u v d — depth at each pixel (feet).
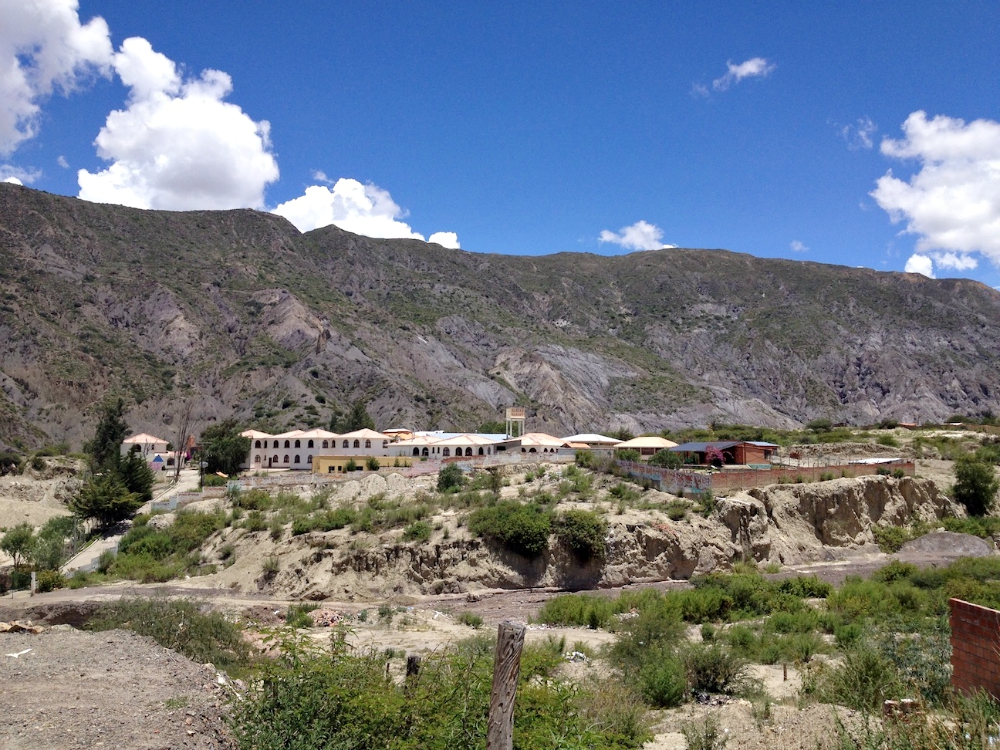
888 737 35.70
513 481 186.29
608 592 129.18
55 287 551.59
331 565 136.77
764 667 73.82
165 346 545.03
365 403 487.20
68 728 36.65
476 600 127.95
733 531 145.69
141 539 176.35
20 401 413.80
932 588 115.14
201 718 40.11
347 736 35.14
